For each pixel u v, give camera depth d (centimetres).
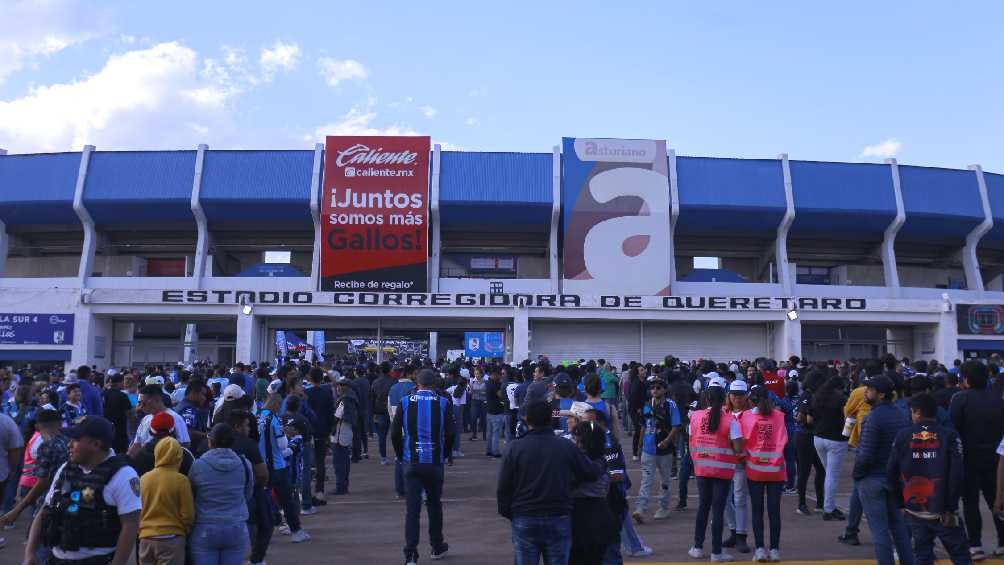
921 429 727
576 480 639
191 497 610
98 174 3450
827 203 3538
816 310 3297
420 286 3325
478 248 3831
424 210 3362
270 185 3422
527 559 618
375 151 3397
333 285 3303
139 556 604
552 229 3500
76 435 541
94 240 3509
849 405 1068
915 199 3606
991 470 862
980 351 3431
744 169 3584
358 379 1798
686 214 3534
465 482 1492
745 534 951
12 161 3497
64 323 3139
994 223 3666
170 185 3425
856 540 970
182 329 3462
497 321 3331
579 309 3244
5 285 3328
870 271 3859
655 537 1025
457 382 1934
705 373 1895
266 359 3272
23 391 1230
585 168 3475
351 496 1344
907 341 3603
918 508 719
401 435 891
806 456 1165
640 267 3419
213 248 3703
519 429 1024
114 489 540
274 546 983
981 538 971
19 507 805
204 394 964
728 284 3506
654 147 3506
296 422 1051
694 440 919
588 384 968
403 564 895
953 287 3831
